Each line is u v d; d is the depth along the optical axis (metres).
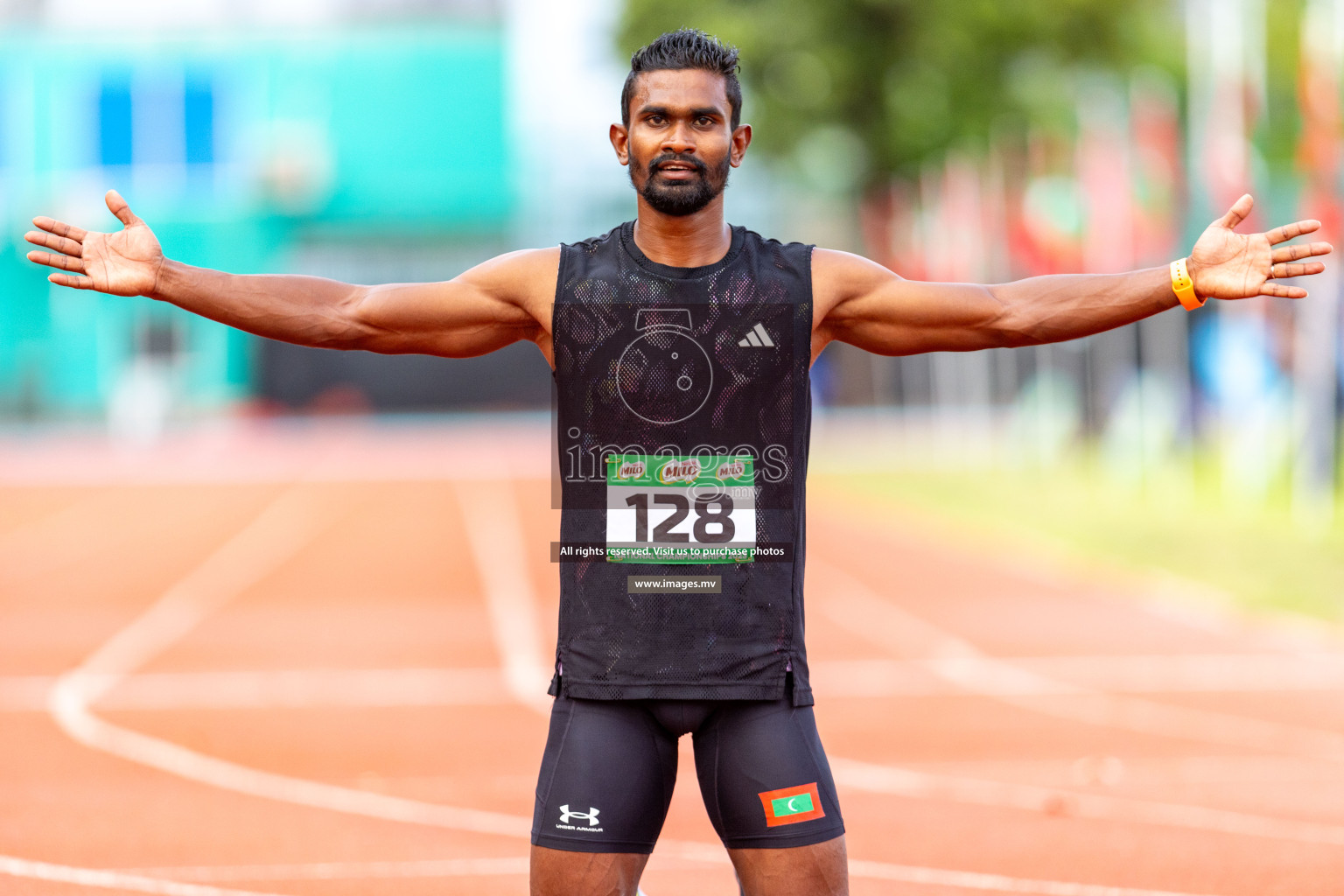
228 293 5.35
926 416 60.84
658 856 9.19
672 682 5.10
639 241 5.32
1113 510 30.48
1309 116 23.44
